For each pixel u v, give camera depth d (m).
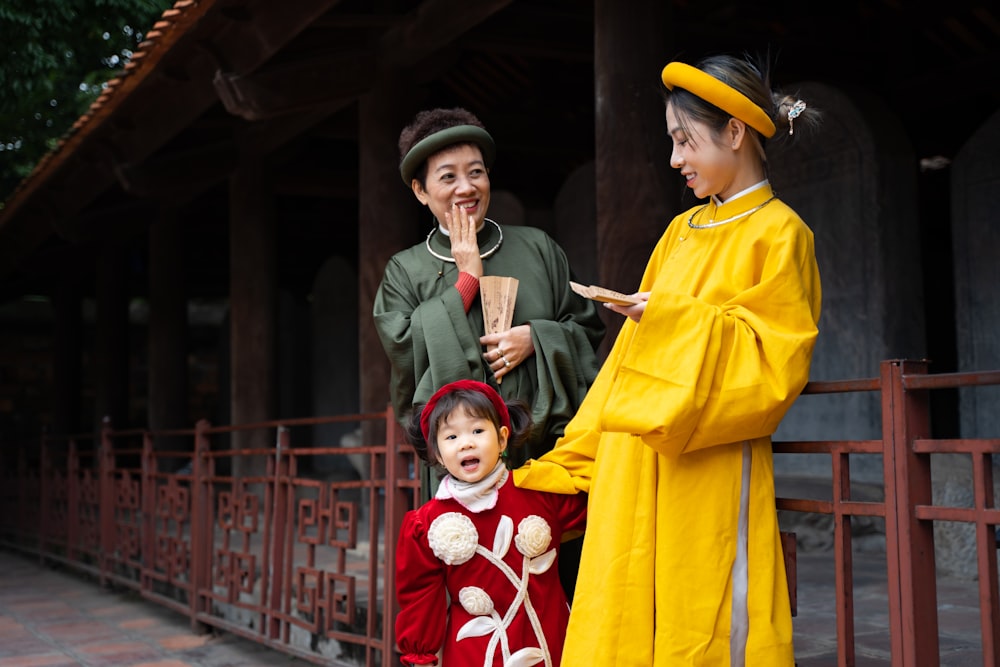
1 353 16.81
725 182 2.10
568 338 2.57
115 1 9.68
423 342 2.52
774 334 1.91
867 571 5.30
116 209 10.42
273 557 4.63
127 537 6.87
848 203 6.75
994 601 1.87
